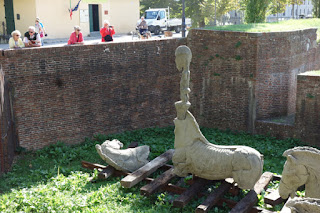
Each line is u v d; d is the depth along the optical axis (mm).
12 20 29344
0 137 10547
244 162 9188
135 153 11445
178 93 16516
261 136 15016
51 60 12875
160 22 38031
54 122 13273
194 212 9133
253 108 15250
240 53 15102
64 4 29266
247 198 9156
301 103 14117
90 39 29109
